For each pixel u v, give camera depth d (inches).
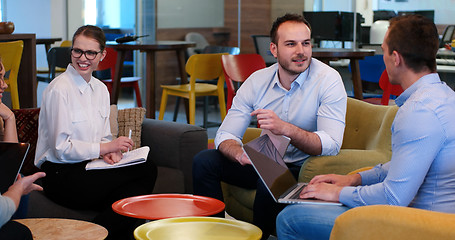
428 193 79.9
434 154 77.5
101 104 127.1
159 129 142.6
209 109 303.7
